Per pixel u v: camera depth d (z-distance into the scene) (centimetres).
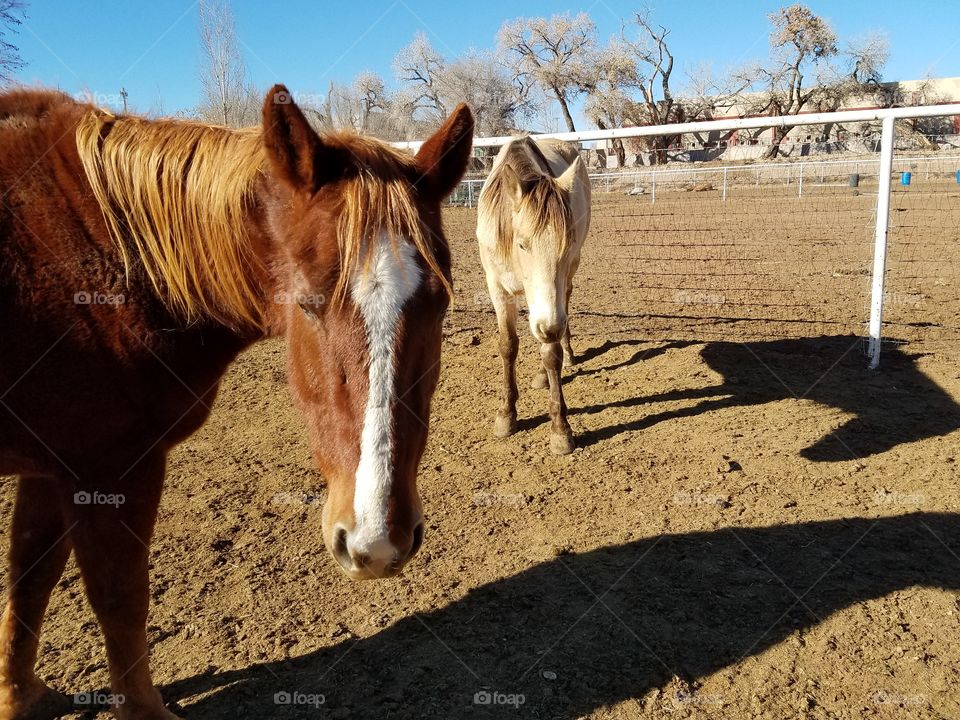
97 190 183
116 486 188
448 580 291
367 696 227
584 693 227
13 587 216
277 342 669
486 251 431
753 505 347
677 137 3350
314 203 161
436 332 165
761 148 3406
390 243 154
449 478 388
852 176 2025
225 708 222
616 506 352
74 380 176
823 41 3547
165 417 195
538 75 3338
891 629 254
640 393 509
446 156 182
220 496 366
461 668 239
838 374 525
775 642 249
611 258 1089
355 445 149
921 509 337
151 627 261
